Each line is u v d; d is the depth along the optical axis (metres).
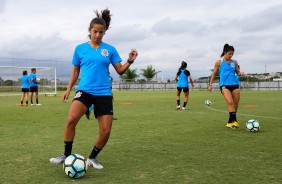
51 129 7.87
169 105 16.23
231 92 8.01
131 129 7.75
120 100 20.84
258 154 5.00
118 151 5.27
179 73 13.62
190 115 11.12
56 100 22.22
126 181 3.68
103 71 4.21
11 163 4.52
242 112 12.10
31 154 5.09
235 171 4.06
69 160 3.81
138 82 52.38
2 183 3.62
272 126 8.20
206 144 5.82
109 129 4.19
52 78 35.75
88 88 4.16
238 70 8.08
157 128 7.91
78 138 6.55
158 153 5.11
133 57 4.21
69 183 3.62
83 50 4.25
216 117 10.45
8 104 18.19
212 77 8.34
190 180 3.70
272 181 3.65
